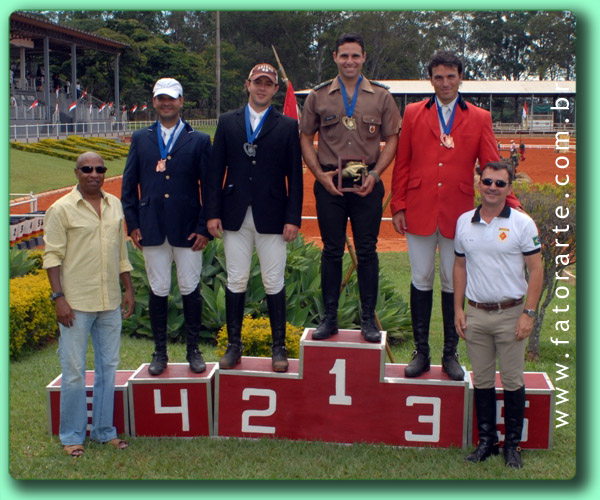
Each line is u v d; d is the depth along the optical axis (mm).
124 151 37688
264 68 5328
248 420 5660
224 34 70062
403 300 9547
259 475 5023
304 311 8148
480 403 5309
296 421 5621
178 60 59625
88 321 5324
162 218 5605
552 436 5488
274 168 5441
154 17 76062
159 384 5672
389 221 18953
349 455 5336
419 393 5492
